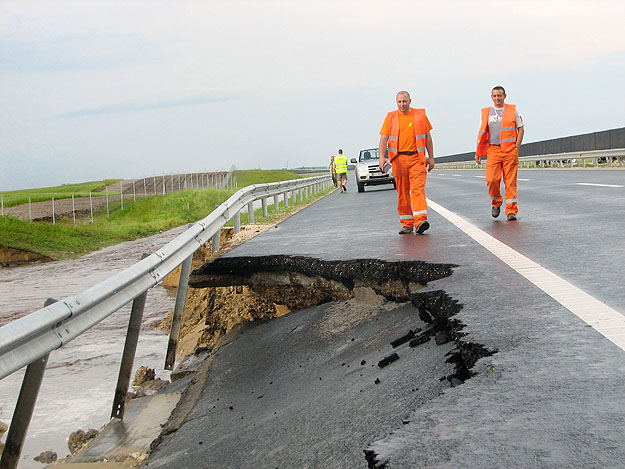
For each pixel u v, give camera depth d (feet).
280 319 29.17
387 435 11.97
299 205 80.84
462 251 28.63
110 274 64.39
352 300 27.32
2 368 12.96
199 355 30.99
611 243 28.43
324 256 30.01
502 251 28.02
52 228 97.60
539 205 48.06
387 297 26.40
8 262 78.33
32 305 48.88
